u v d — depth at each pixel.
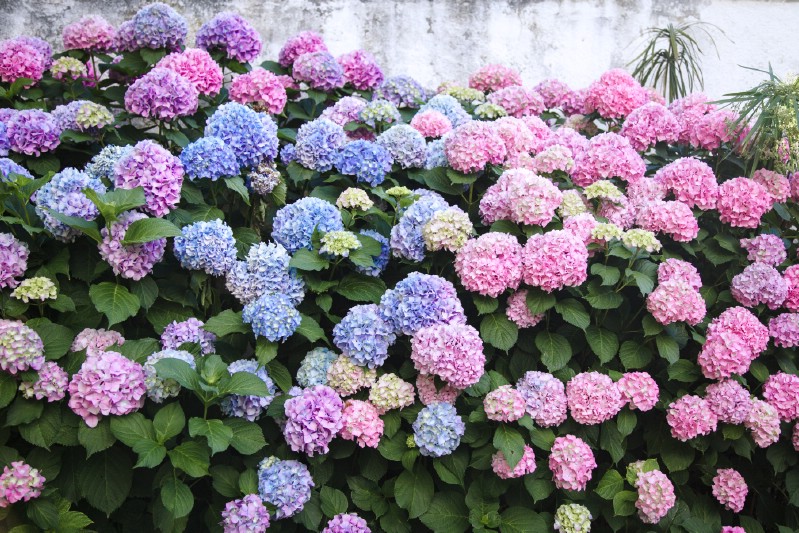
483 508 2.45
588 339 2.70
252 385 2.17
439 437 2.36
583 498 2.54
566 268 2.54
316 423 2.28
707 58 4.65
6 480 1.95
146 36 3.17
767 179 3.20
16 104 3.25
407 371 2.53
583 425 2.61
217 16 3.35
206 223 2.49
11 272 2.19
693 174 3.05
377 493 2.50
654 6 4.61
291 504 2.20
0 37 4.11
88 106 2.81
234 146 2.74
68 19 4.20
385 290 2.67
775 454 2.84
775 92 3.24
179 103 2.81
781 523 2.91
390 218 2.88
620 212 3.01
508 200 2.78
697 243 3.04
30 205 2.38
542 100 3.83
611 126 3.81
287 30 4.38
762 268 2.88
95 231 2.24
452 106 3.54
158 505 2.17
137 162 2.40
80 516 2.08
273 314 2.31
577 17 4.57
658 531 2.62
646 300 2.69
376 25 4.45
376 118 3.31
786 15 4.65
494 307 2.61
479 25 4.50
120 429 2.05
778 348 2.93
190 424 2.08
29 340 2.04
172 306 2.53
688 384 2.81
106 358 2.09
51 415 2.10
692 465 2.83
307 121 3.52
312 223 2.67
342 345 2.48
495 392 2.41
